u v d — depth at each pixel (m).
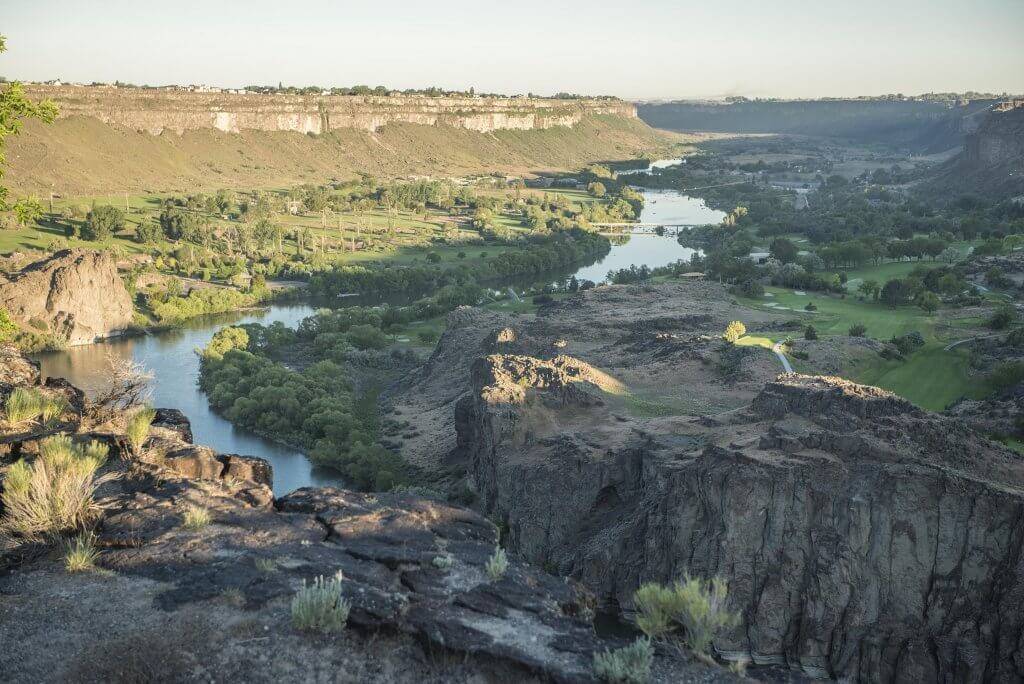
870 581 57.53
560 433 86.31
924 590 56.62
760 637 58.94
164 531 23.62
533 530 79.81
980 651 54.44
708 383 105.56
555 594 23.45
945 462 61.09
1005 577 54.97
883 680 56.06
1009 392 99.75
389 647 19.48
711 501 62.72
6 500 23.42
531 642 20.22
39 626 18.81
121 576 21.22
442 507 28.39
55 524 23.03
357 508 26.98
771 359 111.56
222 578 21.23
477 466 94.00
